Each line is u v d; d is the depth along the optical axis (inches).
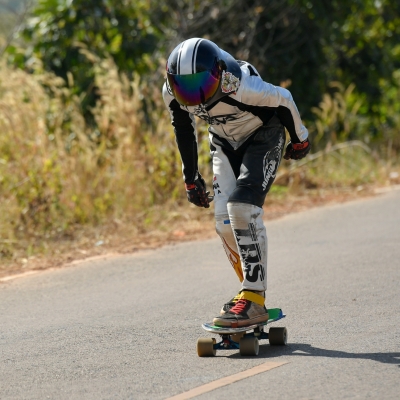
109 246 1117.7
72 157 1285.7
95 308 793.6
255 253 604.1
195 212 1304.1
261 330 638.5
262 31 1857.8
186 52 569.0
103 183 1298.0
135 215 1264.8
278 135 624.4
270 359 589.3
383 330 656.4
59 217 1222.3
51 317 764.0
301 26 1889.8
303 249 1043.3
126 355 620.4
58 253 1079.0
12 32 1806.1
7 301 837.8
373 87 2106.3
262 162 611.8
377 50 2100.1
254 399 497.0
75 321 743.1
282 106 613.3
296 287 839.1
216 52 573.9
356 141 1881.2
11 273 975.6
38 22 1702.8
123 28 1722.4
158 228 1218.6
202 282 892.0
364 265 922.1
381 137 2030.0
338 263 942.4
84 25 1720.0
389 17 2114.9
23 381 564.4
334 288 824.3
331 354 593.6
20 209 1178.6
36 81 1403.8
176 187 1344.7
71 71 1691.7
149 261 1019.9
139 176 1320.1
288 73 1900.8
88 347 650.2
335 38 1973.4
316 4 1872.5
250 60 1780.3
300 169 1560.0
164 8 1820.9
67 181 1248.8
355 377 533.3
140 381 548.7
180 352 622.5
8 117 1310.3
